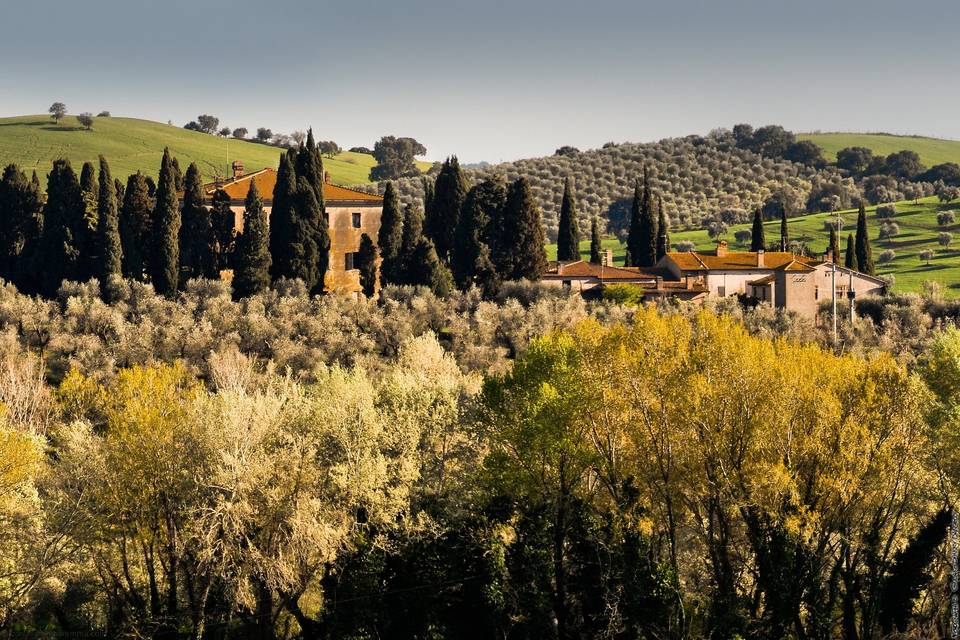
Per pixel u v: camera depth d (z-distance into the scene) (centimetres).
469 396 8000
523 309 13325
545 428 6531
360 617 6397
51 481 7162
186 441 7069
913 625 6319
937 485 6500
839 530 6375
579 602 6662
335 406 7431
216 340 11775
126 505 6862
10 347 11369
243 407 7112
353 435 7212
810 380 6550
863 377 6462
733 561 6938
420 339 10450
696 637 6334
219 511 6531
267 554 6719
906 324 12950
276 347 11775
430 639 6281
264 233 14700
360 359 11488
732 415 6438
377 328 12481
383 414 7412
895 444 6281
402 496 6925
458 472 7475
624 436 6800
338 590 6544
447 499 7150
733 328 7044
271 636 6625
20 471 6756
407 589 6488
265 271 14425
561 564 6538
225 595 6569
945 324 13000
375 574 6456
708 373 6581
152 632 6525
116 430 7138
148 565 6825
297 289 14300
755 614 6262
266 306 13462
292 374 11400
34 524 6688
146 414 6975
